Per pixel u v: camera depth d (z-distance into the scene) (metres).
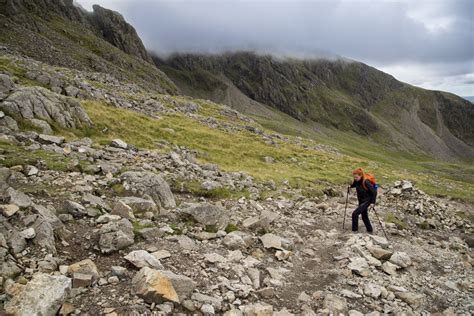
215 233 13.11
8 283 7.19
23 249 8.54
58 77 41.38
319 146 86.38
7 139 17.45
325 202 24.44
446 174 154.88
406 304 10.57
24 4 179.00
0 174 12.35
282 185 27.53
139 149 24.98
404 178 46.56
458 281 13.11
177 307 7.89
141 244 10.52
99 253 9.57
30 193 11.91
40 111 23.41
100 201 12.69
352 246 14.27
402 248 15.62
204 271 9.81
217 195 19.69
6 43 115.69
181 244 11.09
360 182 16.75
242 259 11.41
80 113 27.48
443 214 25.84
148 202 13.34
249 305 8.75
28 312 6.46
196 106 85.12
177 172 21.25
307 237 15.60
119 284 8.16
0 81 23.14
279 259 12.23
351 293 10.52
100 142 23.83
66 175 14.62
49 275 7.36
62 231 9.91
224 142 45.25
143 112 48.25
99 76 72.19
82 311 7.02
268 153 45.97
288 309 9.19
